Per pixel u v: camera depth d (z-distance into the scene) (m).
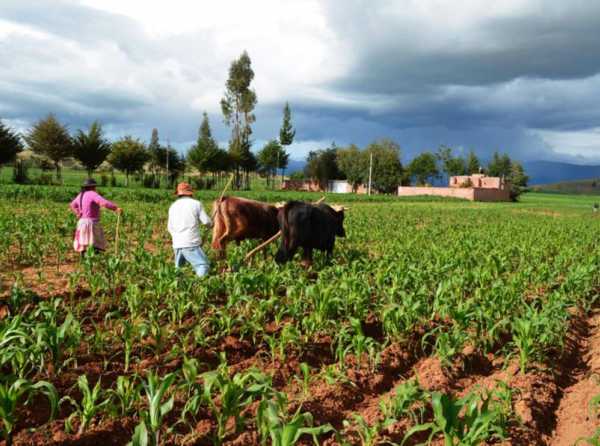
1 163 44.50
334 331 6.93
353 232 17.28
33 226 13.60
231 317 6.91
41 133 50.62
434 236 17.94
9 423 4.05
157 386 4.23
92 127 53.12
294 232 10.26
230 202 10.54
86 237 9.56
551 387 5.85
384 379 5.94
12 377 4.28
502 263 10.81
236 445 4.35
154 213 21.28
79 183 55.88
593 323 8.52
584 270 9.68
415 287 8.20
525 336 6.02
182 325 6.72
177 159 68.12
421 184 105.94
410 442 4.61
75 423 4.51
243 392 4.33
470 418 4.05
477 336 6.80
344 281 7.82
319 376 5.61
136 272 9.00
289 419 4.72
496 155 116.06
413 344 6.99
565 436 4.91
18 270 9.84
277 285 8.27
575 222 29.34
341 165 91.12
